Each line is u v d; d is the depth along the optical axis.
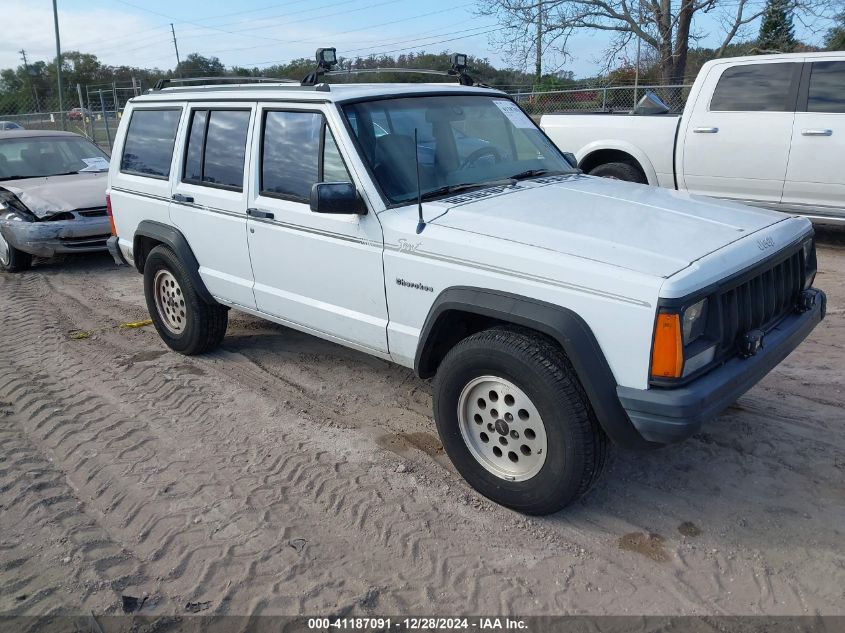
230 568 3.19
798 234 3.63
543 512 3.37
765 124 7.62
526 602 2.92
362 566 3.17
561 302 3.09
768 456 3.84
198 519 3.54
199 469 4.00
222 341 5.77
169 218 5.34
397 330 3.85
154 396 4.98
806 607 2.83
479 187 4.08
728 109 7.89
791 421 4.17
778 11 20.19
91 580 3.15
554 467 3.20
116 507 3.69
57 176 9.91
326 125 4.10
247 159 4.61
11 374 5.49
